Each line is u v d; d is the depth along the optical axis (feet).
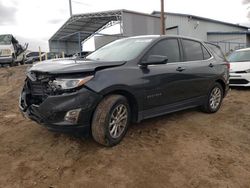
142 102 15.30
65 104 12.74
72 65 13.44
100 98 13.30
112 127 14.14
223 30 129.70
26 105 14.24
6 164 12.83
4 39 64.18
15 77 43.57
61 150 14.07
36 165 12.71
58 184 11.31
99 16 95.61
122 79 14.10
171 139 15.80
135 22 92.94
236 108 23.36
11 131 17.01
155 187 11.25
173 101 17.43
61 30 110.32
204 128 17.87
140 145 14.80
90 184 11.34
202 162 13.32
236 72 33.09
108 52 17.38
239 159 13.78
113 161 13.08
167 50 17.39
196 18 117.19
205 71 19.71
